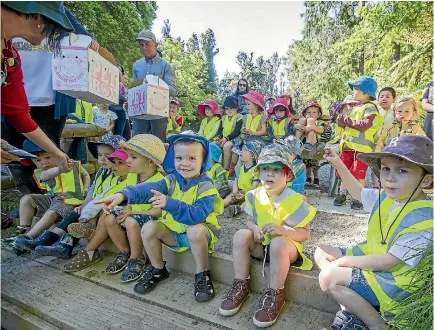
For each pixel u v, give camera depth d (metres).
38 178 2.56
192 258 1.97
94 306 1.73
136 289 1.82
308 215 1.68
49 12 1.32
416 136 1.33
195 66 16.09
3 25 1.27
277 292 1.58
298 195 1.75
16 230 2.54
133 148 2.06
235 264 1.71
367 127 2.62
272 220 1.72
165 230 1.89
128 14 11.30
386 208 1.44
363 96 2.80
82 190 2.51
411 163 1.29
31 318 1.70
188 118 14.03
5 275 2.04
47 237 2.25
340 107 3.56
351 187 1.66
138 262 2.00
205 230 1.81
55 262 2.21
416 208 1.31
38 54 2.34
